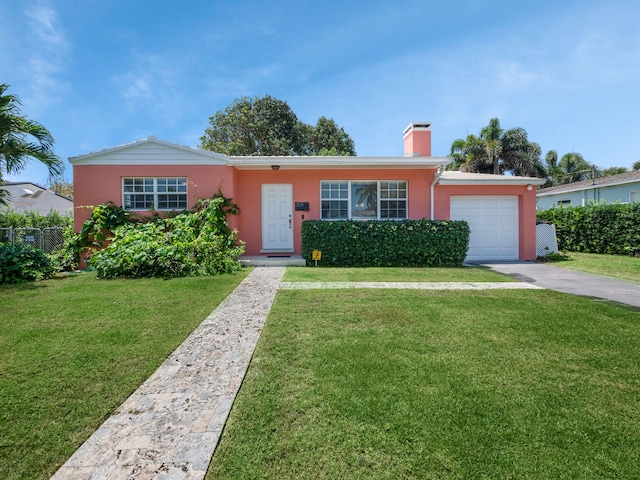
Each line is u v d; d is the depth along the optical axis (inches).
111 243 318.3
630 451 70.3
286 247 383.9
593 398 91.0
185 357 119.2
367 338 135.5
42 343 130.6
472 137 980.6
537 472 64.4
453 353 120.2
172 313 171.8
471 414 82.8
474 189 398.3
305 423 79.7
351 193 388.2
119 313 171.3
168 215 349.1
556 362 113.2
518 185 402.6
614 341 132.2
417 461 67.2
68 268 335.9
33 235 392.2
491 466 65.9
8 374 104.7
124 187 359.9
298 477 63.6
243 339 136.2
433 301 194.5
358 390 94.1
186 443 73.4
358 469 65.3
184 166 357.1
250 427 78.7
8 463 67.2
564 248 542.0
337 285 242.8
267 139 996.6
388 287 236.2
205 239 309.6
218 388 97.3
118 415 84.1
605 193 642.2
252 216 381.1
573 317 163.8
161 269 278.8
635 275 295.1
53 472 65.0
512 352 121.1
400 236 344.8
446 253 347.3
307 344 129.6
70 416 83.0
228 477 63.5
